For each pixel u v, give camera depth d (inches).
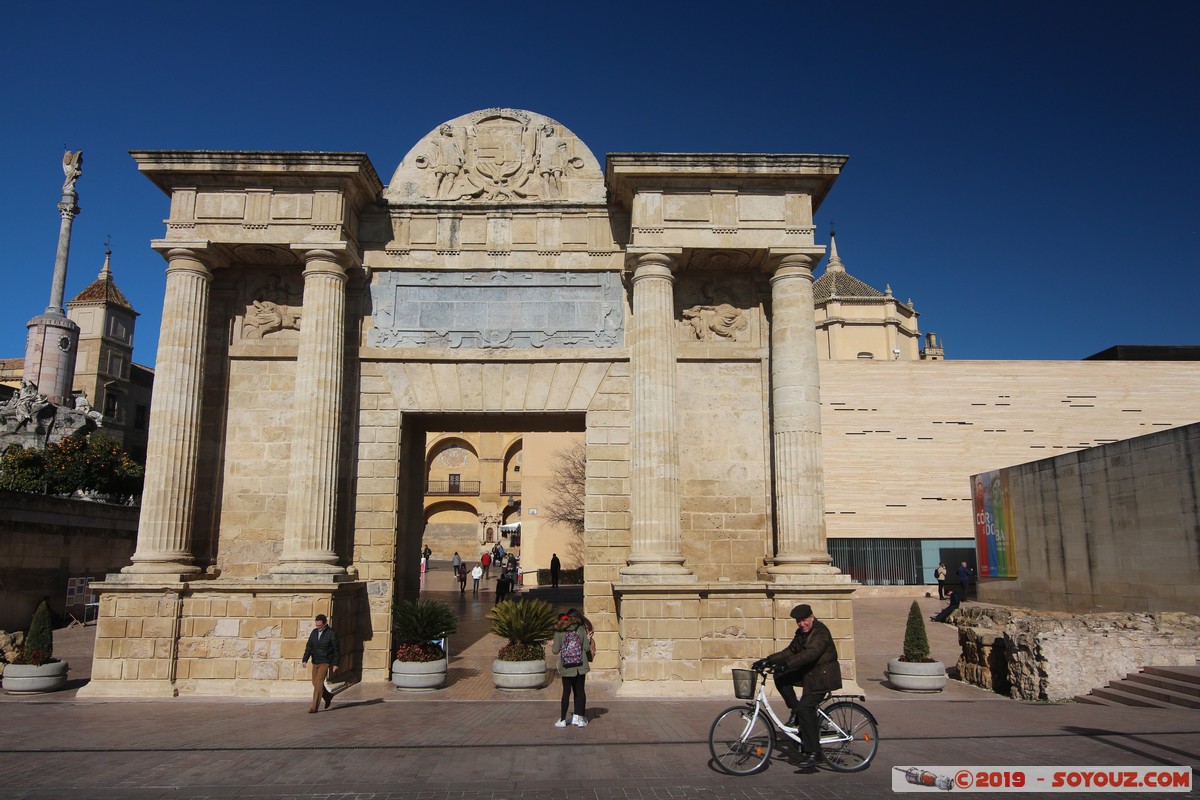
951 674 868.0
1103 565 1101.1
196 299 776.9
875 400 1807.3
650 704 658.8
